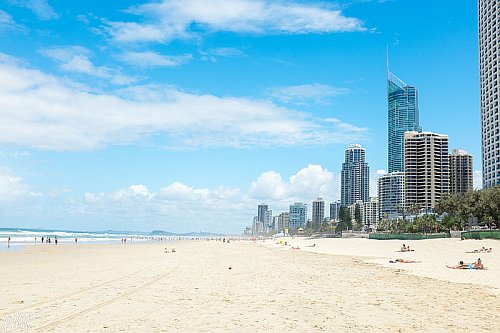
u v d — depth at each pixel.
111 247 108.38
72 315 15.98
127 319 15.34
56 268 40.62
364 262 52.03
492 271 37.16
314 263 50.06
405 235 132.00
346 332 13.79
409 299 21.09
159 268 40.00
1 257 60.97
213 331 13.64
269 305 18.84
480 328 14.49
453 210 152.25
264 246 133.38
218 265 44.94
